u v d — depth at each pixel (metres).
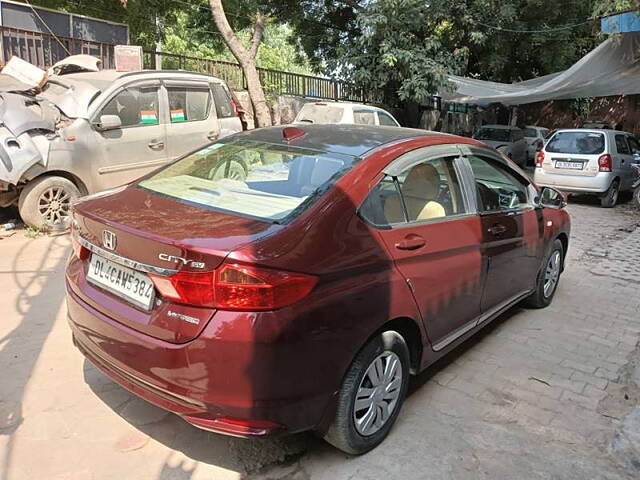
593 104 26.34
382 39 15.58
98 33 11.92
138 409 3.07
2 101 6.27
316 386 2.41
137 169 7.29
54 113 6.59
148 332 2.39
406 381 3.01
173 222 2.55
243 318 2.22
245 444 2.84
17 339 3.84
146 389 2.46
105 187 6.98
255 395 2.26
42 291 4.78
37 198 6.41
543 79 19.08
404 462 2.75
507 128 19.14
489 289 3.81
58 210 6.61
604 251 7.48
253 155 3.26
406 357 2.97
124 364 2.49
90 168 6.77
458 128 23.81
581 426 3.15
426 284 3.01
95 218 2.70
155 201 2.92
